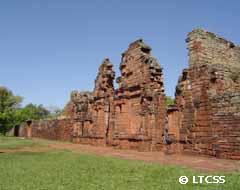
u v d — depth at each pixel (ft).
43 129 198.70
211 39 84.74
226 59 87.40
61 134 168.86
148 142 93.91
